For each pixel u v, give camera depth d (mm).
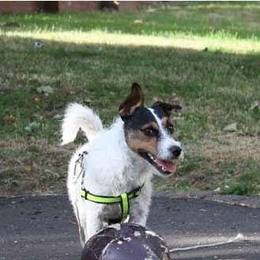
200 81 14945
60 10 30734
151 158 6070
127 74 15289
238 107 13188
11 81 14094
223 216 8477
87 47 18672
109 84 14227
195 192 9375
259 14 33281
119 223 5957
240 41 22141
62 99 13148
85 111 6902
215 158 10391
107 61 16703
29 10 30062
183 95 13852
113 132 6254
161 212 8586
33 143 11062
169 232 7898
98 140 6371
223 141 11250
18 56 16609
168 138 6074
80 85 14070
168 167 6039
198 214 8539
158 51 18609
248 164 10164
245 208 8781
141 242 5340
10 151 10680
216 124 12141
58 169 10164
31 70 15125
